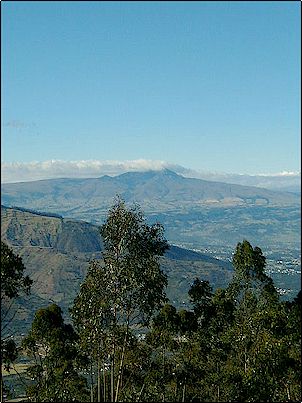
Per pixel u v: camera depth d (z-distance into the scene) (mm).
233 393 51188
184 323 56781
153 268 44094
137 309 44594
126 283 43406
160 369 55562
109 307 43594
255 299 54781
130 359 51719
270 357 49719
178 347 57000
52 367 51625
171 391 56062
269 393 49406
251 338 52781
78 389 51344
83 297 43938
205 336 56594
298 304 54312
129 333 45406
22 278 40312
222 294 56625
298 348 51938
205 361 56250
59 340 52094
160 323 56219
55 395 49594
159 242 44875
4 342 44781
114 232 43906
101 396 51062
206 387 55719
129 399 49062
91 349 44469
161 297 44969
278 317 52000
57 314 53688
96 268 44281
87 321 43875
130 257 43938
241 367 52625
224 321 56000
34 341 52562
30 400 51094
